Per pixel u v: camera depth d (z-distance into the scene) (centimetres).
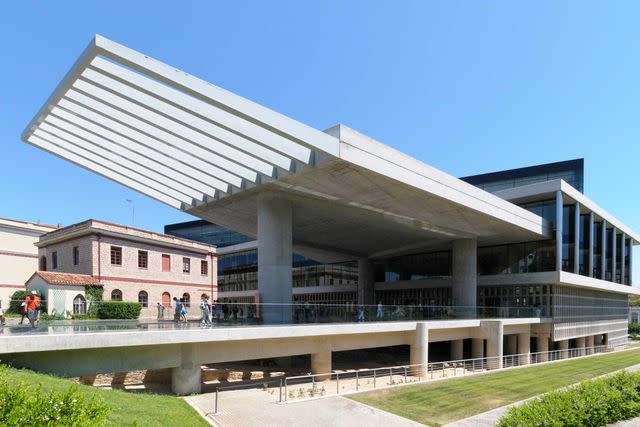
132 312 2314
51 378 1097
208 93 1323
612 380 1317
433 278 4131
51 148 2066
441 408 1396
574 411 1005
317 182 2019
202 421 1169
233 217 2889
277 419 1242
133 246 2706
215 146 1769
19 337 1127
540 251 3566
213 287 3322
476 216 2653
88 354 1302
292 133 1512
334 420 1249
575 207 3619
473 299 3366
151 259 2827
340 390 1708
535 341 3984
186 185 2300
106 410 586
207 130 1596
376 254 4406
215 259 3372
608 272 4525
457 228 3069
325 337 1962
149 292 2783
